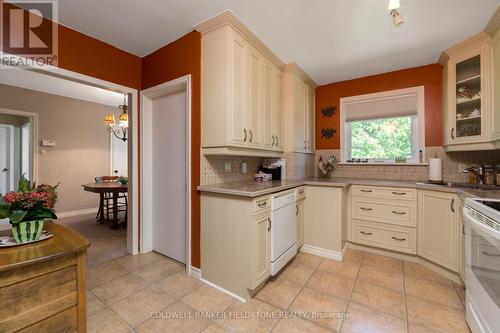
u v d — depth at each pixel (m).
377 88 3.17
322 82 3.49
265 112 2.48
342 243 2.60
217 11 1.83
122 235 3.37
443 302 1.78
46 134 4.21
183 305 1.75
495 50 2.01
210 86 2.03
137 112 2.63
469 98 2.30
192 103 2.15
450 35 2.17
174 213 2.52
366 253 2.74
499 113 1.97
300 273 2.25
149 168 2.71
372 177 3.22
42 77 3.42
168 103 2.54
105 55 2.31
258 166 3.04
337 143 3.48
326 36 2.19
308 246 2.75
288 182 2.61
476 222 1.32
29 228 1.12
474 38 2.15
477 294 1.36
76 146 4.61
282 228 2.20
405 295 1.88
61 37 2.00
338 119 3.47
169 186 2.56
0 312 0.92
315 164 3.67
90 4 1.74
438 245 2.21
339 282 2.08
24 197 1.12
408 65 2.87
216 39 1.98
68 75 2.04
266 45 2.37
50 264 1.04
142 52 2.53
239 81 2.05
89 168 4.80
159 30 2.10
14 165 4.71
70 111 4.52
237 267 1.87
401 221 2.53
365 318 1.61
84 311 1.15
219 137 1.98
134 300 1.81
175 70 2.28
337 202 2.58
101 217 4.00
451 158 2.71
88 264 2.41
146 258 2.56
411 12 1.83
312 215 2.72
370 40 2.27
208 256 2.06
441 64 2.72
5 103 3.73
